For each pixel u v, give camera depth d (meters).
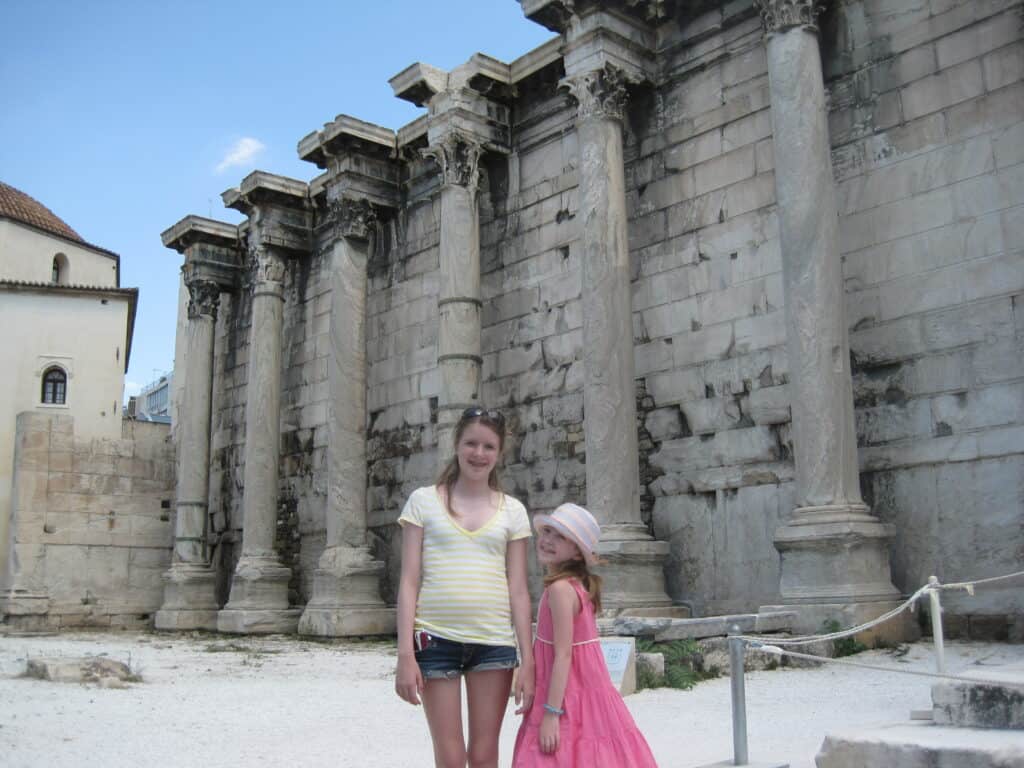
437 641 5.51
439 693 5.48
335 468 25.05
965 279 15.60
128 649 21.86
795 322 15.80
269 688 14.09
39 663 14.99
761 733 9.12
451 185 22.81
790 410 17.50
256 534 27.77
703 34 19.78
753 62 18.95
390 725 10.66
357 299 25.94
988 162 15.56
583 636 5.49
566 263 22.06
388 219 27.36
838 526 14.77
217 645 22.89
